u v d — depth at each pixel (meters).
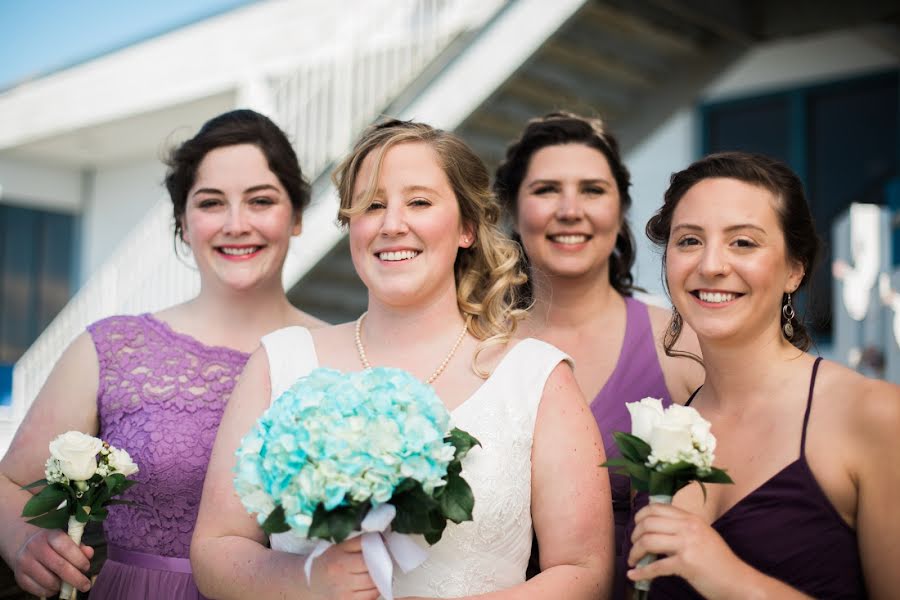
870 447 1.64
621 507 2.34
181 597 2.21
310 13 9.03
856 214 5.77
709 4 5.87
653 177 8.88
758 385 1.85
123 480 1.94
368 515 1.51
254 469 1.54
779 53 8.27
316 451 1.49
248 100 9.36
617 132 6.65
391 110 6.47
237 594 1.75
